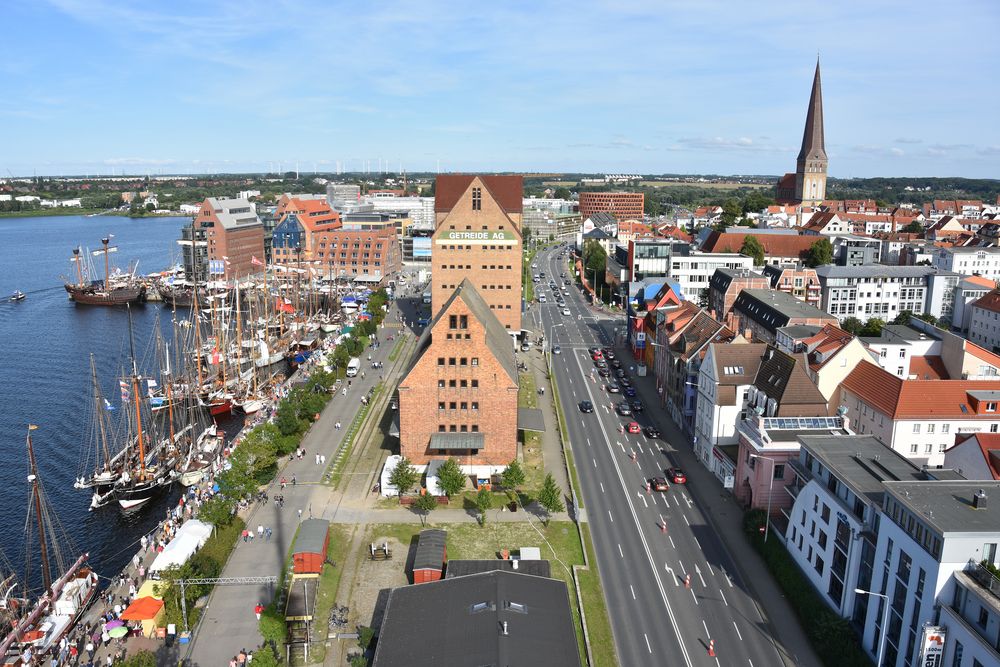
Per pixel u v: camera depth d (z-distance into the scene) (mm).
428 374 106250
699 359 122188
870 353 117375
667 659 68312
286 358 186375
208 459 119375
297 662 67438
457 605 64562
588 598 77562
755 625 73750
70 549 96750
